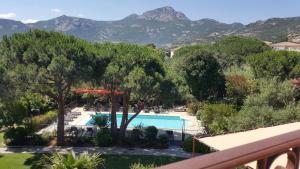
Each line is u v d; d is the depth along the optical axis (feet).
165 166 4.78
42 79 78.79
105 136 91.97
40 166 76.79
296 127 41.16
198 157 5.16
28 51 79.92
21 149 88.58
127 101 93.76
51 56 80.84
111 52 88.12
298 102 90.22
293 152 6.57
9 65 81.76
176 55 210.38
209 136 41.83
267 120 76.59
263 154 5.83
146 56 88.38
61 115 92.02
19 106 91.97
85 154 55.72
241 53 215.31
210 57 140.46
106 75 84.17
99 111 137.39
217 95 139.74
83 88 128.57
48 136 94.38
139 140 94.22
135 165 61.36
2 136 99.45
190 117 132.26
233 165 5.31
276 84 93.81
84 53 82.53
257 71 134.82
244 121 76.89
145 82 82.64
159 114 135.64
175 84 90.22
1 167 75.92
